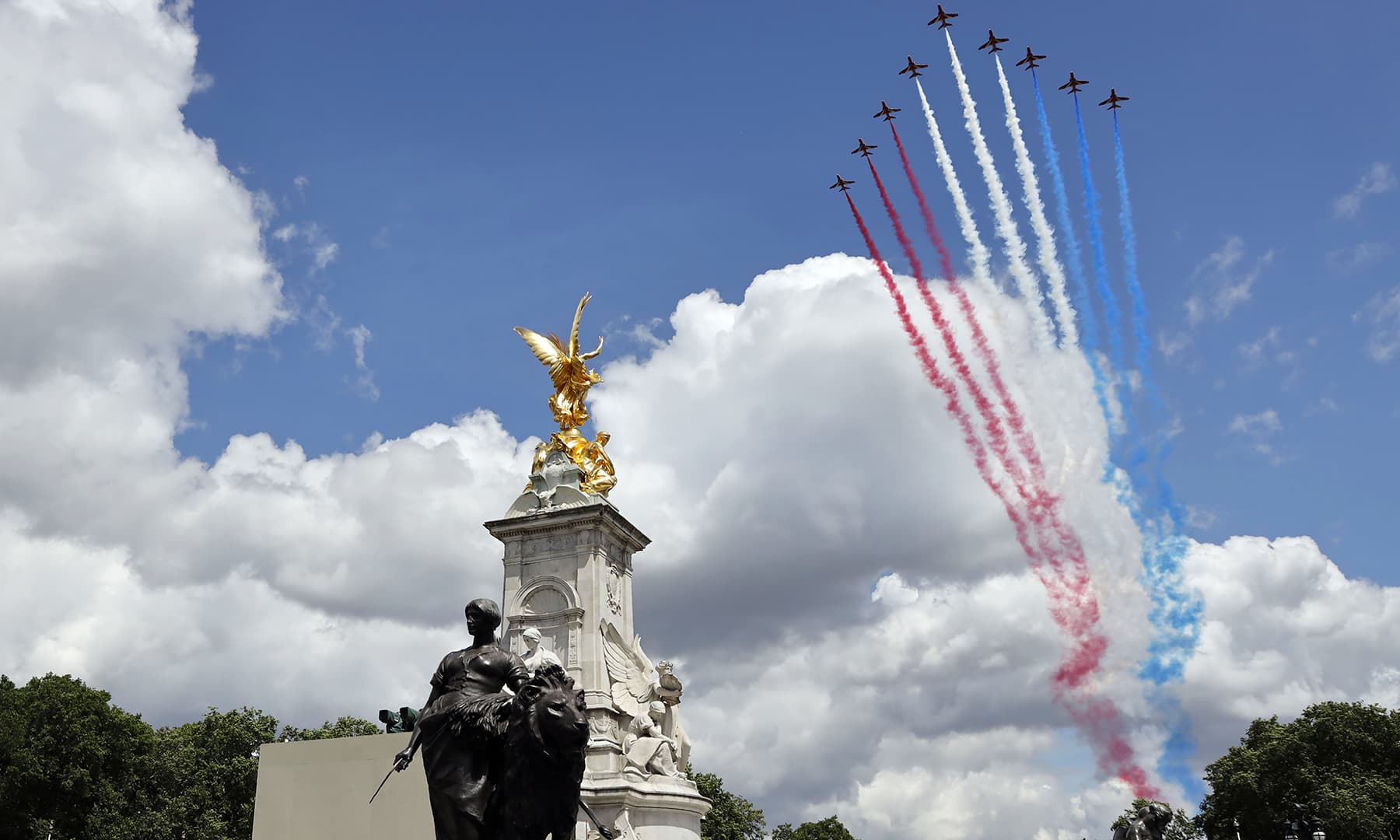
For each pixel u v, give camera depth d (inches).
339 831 1587.1
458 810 567.8
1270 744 3890.3
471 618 633.6
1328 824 3533.5
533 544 2257.6
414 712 1652.3
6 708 3344.0
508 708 576.7
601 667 2123.5
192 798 3740.2
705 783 4441.4
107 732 3545.8
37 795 3316.9
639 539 2380.7
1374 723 3789.4
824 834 5246.1
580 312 2508.6
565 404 2436.0
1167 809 1652.3
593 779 1984.5
